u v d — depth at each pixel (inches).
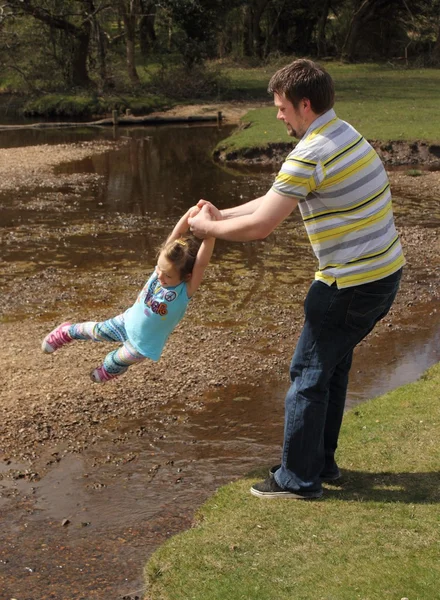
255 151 840.3
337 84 1460.4
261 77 1696.6
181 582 161.3
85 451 241.3
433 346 331.9
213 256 471.8
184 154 893.8
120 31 1622.8
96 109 1312.7
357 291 167.0
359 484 195.6
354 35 1925.4
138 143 983.0
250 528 177.8
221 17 1565.0
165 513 202.2
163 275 174.9
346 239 164.9
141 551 183.0
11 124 1200.2
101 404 272.5
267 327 352.8
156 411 269.0
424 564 159.0
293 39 2057.1
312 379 177.3
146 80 1510.8
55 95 1350.9
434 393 260.7
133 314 179.8
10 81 1552.7
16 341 328.2
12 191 666.2
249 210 179.6
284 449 187.0
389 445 217.6
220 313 370.3
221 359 315.0
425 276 433.1
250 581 157.9
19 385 285.1
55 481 222.7
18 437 248.5
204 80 1473.9
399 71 1756.9
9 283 414.0
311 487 187.0
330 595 151.3
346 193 162.1
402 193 644.1
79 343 324.5
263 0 1916.8
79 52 1443.2
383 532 171.8
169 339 334.0
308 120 163.6
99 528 195.8
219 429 256.8
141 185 702.5
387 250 167.0
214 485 218.4
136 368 302.7
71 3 1411.2
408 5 1852.9
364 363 313.6
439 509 180.2
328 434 193.6
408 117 956.6
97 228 540.7
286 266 450.6
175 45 1530.5
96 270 440.5
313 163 159.8
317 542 169.6
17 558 182.4
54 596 166.1
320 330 172.2
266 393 285.1
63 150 908.6
